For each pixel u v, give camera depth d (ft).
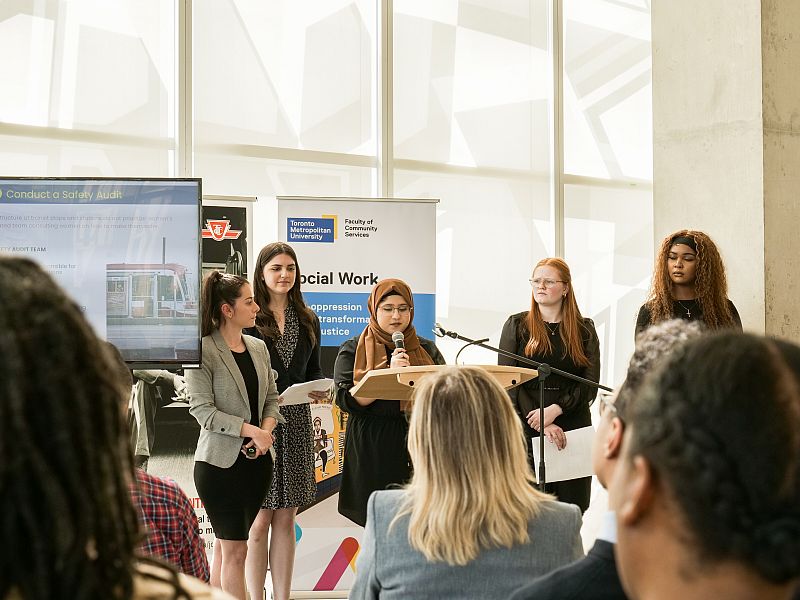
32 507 2.12
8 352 2.09
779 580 1.97
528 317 16.12
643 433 2.15
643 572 2.12
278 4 20.08
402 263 17.49
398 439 13.56
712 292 15.29
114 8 18.12
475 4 22.53
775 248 19.07
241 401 13.66
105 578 2.30
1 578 2.12
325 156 20.61
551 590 3.87
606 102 24.26
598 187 24.08
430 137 21.85
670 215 20.53
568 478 14.93
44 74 17.44
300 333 15.53
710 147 19.84
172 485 7.35
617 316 24.25
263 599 14.78
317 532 16.58
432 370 11.36
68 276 12.19
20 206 12.13
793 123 19.39
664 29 20.66
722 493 1.96
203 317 13.75
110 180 12.17
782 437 1.99
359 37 21.07
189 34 18.85
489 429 6.27
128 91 18.26
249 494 13.47
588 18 24.04
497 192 22.71
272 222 19.93
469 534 6.13
